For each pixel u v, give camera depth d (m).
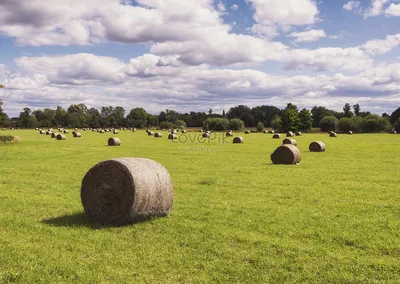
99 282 6.87
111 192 10.80
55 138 65.62
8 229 10.12
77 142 53.31
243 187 16.95
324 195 15.02
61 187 16.80
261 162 27.89
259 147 44.28
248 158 30.94
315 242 9.09
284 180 18.94
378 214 11.84
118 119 182.38
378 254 8.33
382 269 7.48
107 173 10.88
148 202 10.89
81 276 7.07
